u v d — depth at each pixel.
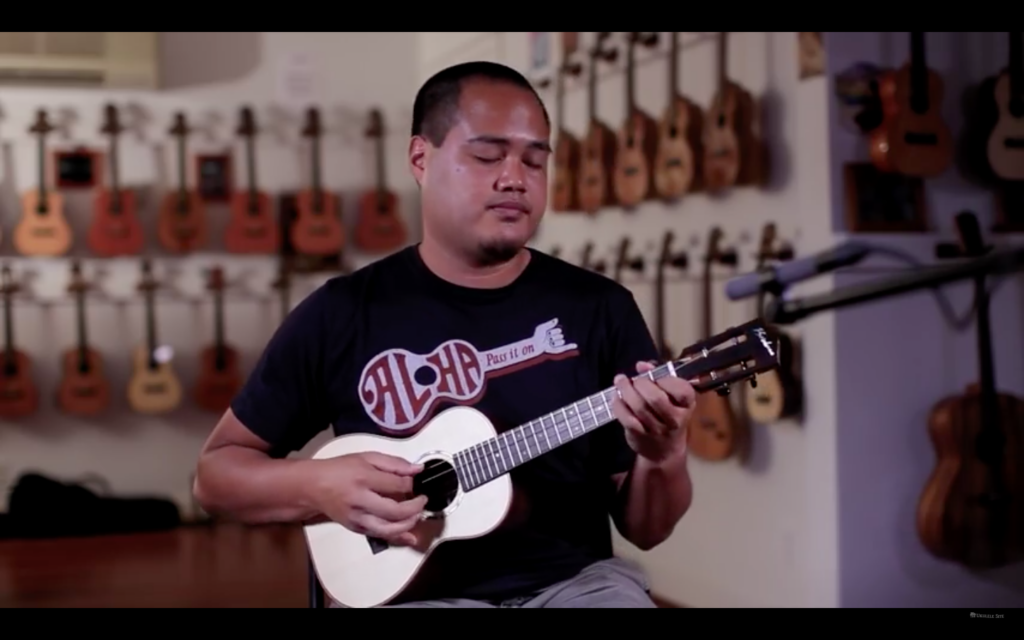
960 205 3.35
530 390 1.64
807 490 3.35
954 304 3.29
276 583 4.11
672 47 3.83
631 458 1.68
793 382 3.33
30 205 5.38
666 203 4.07
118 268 5.61
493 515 1.62
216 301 5.64
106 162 5.61
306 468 1.60
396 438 1.64
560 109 4.70
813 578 3.33
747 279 2.66
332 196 5.73
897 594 3.26
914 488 3.28
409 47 6.05
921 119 3.16
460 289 1.67
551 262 1.72
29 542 4.88
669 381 1.46
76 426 5.58
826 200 3.24
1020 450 3.11
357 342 1.67
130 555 4.61
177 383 5.52
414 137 1.70
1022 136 3.28
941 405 3.16
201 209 5.59
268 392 1.67
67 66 5.43
